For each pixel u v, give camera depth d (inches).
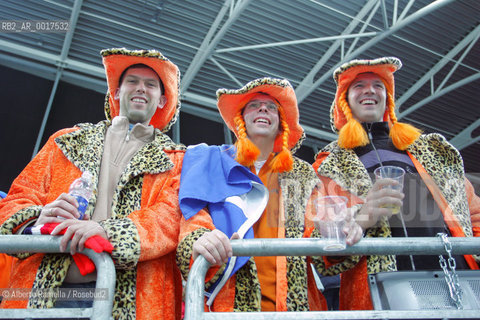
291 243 50.1
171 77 83.7
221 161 70.6
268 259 65.8
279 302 60.9
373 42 289.0
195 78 320.8
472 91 345.1
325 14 282.4
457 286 49.5
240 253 50.3
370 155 78.2
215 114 337.4
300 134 84.0
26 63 296.8
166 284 60.0
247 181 68.0
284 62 314.5
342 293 69.9
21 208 57.8
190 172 66.7
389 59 84.0
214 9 272.7
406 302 50.2
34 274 55.9
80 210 57.6
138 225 57.7
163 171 67.1
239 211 64.2
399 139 78.5
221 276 57.8
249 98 80.8
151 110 79.9
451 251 50.9
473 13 290.2
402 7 286.4
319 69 316.8
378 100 85.2
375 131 82.7
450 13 287.6
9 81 297.0
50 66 304.8
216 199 64.1
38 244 49.3
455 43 312.5
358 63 85.2
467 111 364.5
